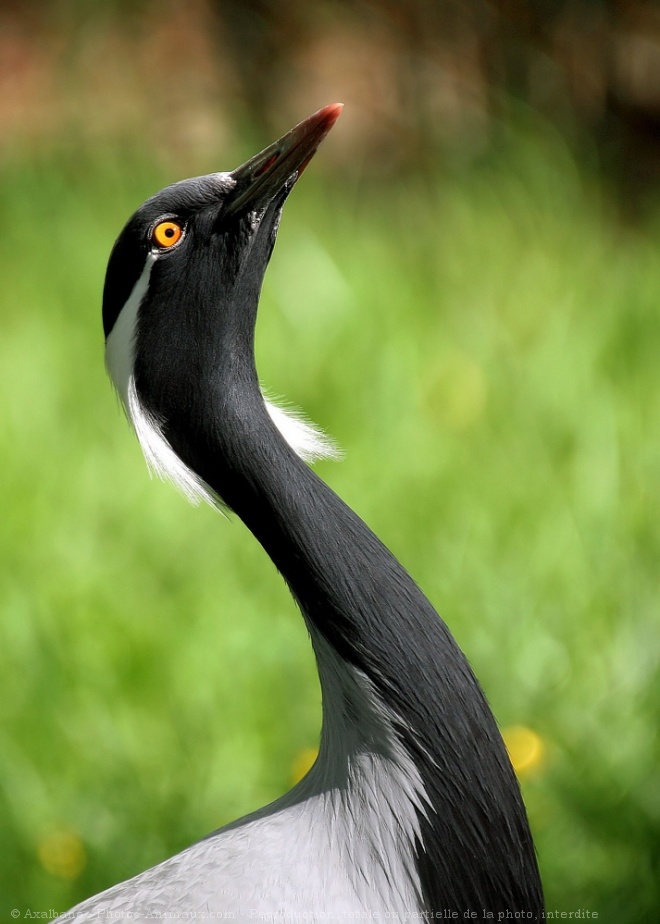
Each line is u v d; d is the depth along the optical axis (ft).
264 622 29.25
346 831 15.94
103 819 25.14
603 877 23.29
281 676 27.99
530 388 36.65
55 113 57.21
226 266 16.29
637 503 31.83
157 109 56.49
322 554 15.57
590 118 52.31
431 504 32.40
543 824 24.20
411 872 15.78
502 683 26.91
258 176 16.51
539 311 40.47
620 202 48.88
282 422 16.69
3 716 27.58
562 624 28.37
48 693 27.81
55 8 60.54
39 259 45.91
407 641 15.52
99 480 34.55
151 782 26.02
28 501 33.83
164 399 16.22
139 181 50.24
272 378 37.37
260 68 57.06
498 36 53.67
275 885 15.74
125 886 16.83
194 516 32.73
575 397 35.88
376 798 15.80
